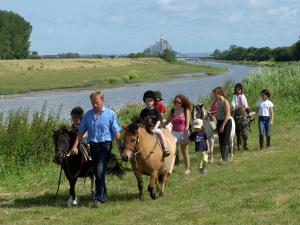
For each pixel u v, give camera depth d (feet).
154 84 222.89
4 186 43.70
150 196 36.01
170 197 36.06
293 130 67.10
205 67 409.90
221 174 43.21
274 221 27.53
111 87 208.95
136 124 33.55
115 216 31.53
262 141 55.77
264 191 34.99
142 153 33.99
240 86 57.67
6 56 433.07
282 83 101.45
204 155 44.62
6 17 434.30
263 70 114.01
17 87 200.13
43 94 177.88
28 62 355.15
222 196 34.50
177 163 49.55
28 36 459.73
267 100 56.29
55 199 37.47
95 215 31.81
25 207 35.99
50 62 379.55
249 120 57.57
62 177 45.47
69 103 142.41
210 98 87.81
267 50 575.79
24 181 44.88
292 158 47.37
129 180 43.39
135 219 30.32
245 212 29.76
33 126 53.11
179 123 43.60
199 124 44.45
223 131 47.91
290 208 29.86
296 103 88.89
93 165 34.32
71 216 32.55
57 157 33.06
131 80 246.68
